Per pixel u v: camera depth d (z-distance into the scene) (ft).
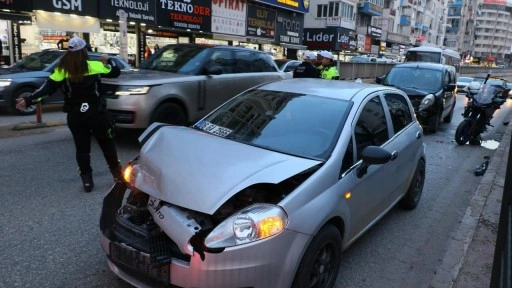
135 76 24.20
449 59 104.83
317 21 159.63
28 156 22.06
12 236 13.30
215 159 10.37
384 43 209.56
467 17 419.54
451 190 21.44
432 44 295.48
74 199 16.53
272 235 8.72
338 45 143.33
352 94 13.73
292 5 102.47
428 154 29.37
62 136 27.02
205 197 8.99
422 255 14.17
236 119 13.28
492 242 14.46
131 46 68.18
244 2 87.61
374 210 13.38
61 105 40.52
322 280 10.46
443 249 14.71
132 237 9.53
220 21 81.82
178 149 10.89
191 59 27.25
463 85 84.53
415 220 17.10
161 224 9.04
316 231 9.49
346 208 10.93
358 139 12.31
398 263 13.52
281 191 9.89
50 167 20.35
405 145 15.30
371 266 13.19
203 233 8.69
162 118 24.23
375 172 12.67
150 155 10.87
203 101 26.63
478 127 32.32
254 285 8.64
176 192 9.23
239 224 8.65
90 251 12.67
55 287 10.78
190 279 8.53
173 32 75.41
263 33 95.30
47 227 14.05
